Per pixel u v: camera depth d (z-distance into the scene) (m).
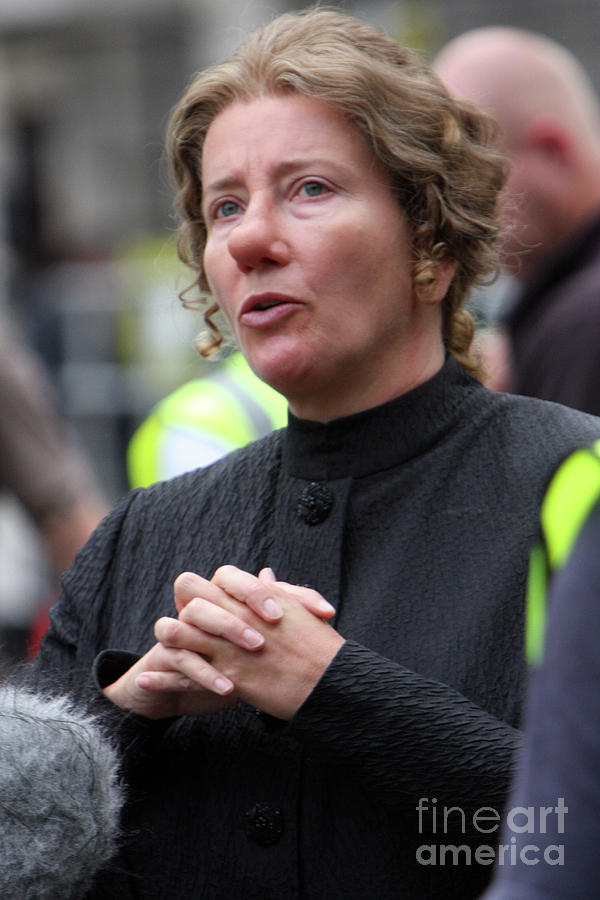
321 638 4.86
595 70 31.50
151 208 40.16
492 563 5.02
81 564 5.76
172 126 5.65
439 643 4.95
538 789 3.43
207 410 8.52
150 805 5.22
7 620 14.48
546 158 9.91
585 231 9.71
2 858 4.70
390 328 5.28
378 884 4.83
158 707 5.11
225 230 5.38
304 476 5.45
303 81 5.18
